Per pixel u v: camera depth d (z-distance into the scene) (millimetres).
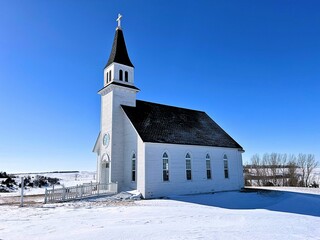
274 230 9984
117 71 27375
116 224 10617
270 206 18359
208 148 27875
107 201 19469
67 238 8250
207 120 33844
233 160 30234
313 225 11570
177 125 28328
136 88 27750
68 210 14727
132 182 23656
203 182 26281
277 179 55375
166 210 14766
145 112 27750
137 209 15047
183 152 25438
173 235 8688
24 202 19281
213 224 10906
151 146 23078
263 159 57219
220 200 21141
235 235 8859
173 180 23922
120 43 29156
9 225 10406
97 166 28328
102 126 27562
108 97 27109
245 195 24172
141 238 8273
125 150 25469
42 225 10375
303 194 24828
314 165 55312
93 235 8625
